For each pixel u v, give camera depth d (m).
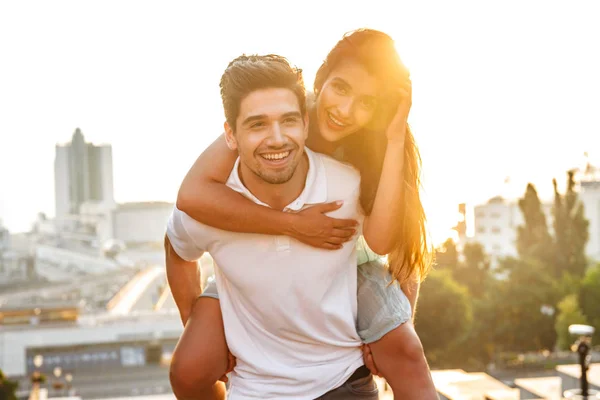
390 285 1.62
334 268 1.47
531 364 26.06
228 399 1.60
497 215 57.09
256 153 1.32
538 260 33.38
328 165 1.46
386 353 1.55
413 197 1.50
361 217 1.52
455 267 35.12
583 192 52.00
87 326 50.78
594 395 8.07
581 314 26.30
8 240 145.12
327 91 1.44
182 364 1.57
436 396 1.53
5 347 47.72
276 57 1.35
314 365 1.53
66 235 161.88
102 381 43.28
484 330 27.00
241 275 1.46
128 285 86.69
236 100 1.31
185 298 1.68
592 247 51.47
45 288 87.94
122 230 161.50
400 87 1.40
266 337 1.53
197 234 1.47
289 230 1.40
